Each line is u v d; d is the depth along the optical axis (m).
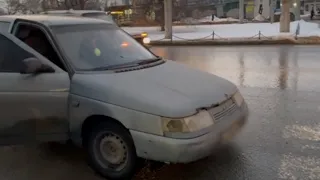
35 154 4.43
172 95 3.47
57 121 3.85
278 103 6.61
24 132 3.98
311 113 5.89
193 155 3.29
